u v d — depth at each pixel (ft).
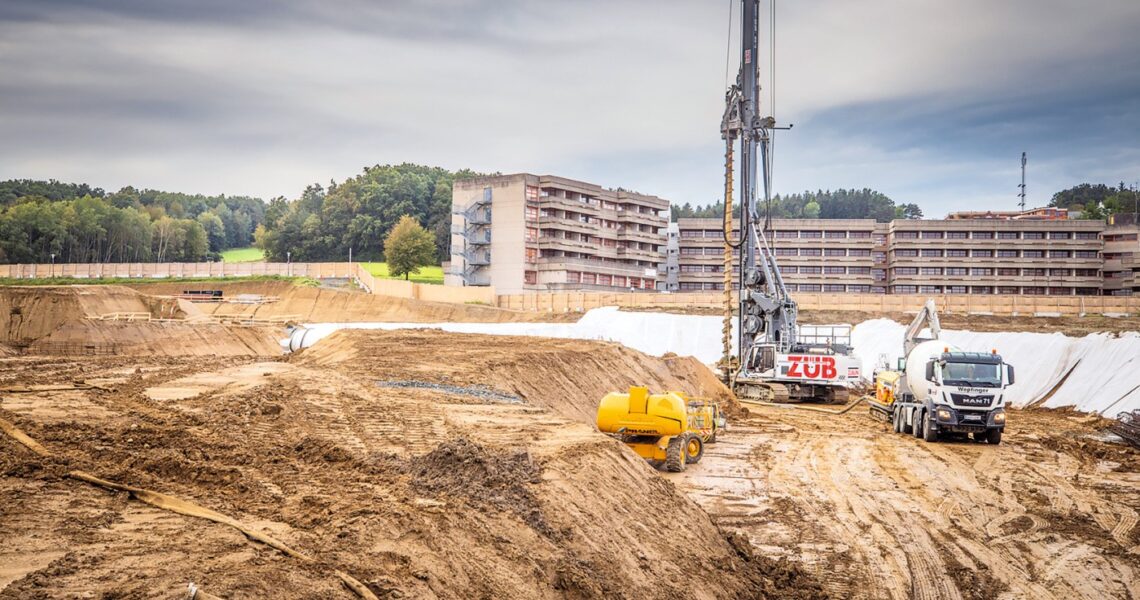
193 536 36.63
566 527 45.98
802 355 161.48
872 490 85.35
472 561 39.09
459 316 312.71
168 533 36.86
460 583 37.06
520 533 43.16
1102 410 152.15
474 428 70.38
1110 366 163.94
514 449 58.59
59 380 95.35
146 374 109.19
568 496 49.78
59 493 41.29
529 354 126.11
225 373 110.32
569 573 41.42
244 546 35.96
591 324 260.01
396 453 56.59
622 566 45.88
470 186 378.94
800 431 127.54
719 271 412.16
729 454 103.50
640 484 58.65
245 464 51.08
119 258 571.28
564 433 68.95
